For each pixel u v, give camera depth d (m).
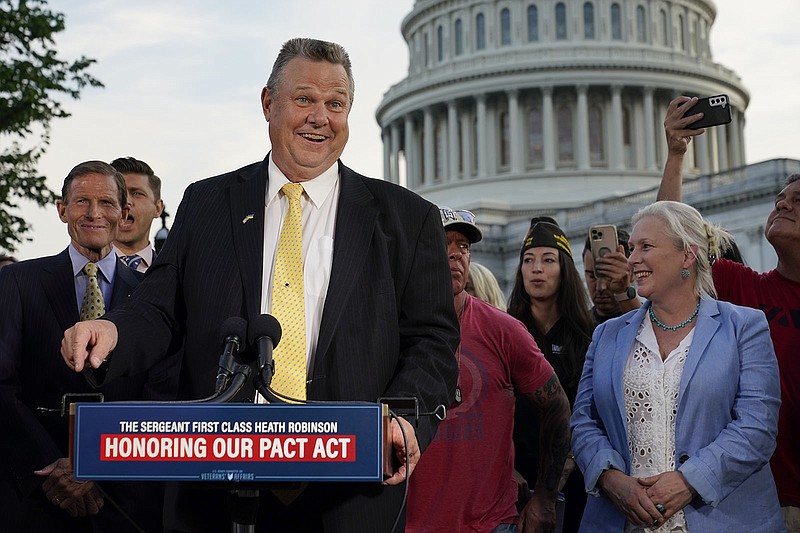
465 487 5.45
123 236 7.46
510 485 5.72
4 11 20.86
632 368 5.14
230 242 3.93
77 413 2.88
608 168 80.81
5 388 5.27
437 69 84.12
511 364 5.76
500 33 82.88
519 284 7.11
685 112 6.62
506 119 83.12
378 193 4.11
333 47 4.01
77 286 5.68
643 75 80.88
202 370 3.75
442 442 5.47
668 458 4.94
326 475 2.85
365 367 3.73
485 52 82.44
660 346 5.17
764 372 4.98
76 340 3.45
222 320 3.78
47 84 20.92
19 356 5.46
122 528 5.21
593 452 5.14
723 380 4.92
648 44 83.50
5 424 5.23
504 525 5.56
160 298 3.91
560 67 79.50
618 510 5.07
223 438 2.87
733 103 85.94
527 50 81.06
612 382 5.16
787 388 5.71
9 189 21.88
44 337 5.48
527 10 82.50
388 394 3.62
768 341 5.09
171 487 3.72
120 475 2.87
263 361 3.09
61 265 5.68
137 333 3.69
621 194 68.38
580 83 79.88
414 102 85.00
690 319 5.16
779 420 5.71
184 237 4.05
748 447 4.78
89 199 5.63
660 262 5.10
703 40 89.06
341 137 4.00
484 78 80.88
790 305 5.89
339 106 3.99
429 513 5.41
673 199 6.64
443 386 3.75
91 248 5.68
